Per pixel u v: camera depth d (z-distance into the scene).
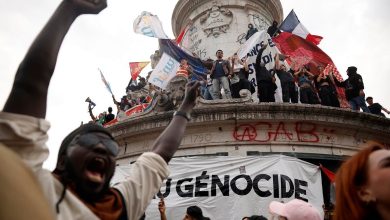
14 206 0.81
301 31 16.80
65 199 2.10
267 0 20.75
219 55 14.17
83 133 2.38
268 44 14.61
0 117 1.71
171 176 9.92
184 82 12.80
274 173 9.77
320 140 11.43
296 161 10.01
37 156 1.81
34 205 0.84
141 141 12.25
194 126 11.58
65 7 2.01
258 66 13.45
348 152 11.52
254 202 9.46
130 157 12.19
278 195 9.54
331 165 11.37
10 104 1.79
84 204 2.19
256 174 9.76
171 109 12.49
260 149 11.13
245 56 14.39
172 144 3.16
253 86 14.05
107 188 2.42
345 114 11.58
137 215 2.59
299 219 3.40
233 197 9.52
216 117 11.38
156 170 2.85
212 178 9.77
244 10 20.48
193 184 9.76
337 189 2.35
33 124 1.77
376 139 12.12
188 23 21.30
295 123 11.45
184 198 9.62
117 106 19.02
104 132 2.46
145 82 19.83
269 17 21.39
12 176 0.85
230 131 11.43
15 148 1.73
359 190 2.21
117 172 9.75
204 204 9.49
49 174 1.98
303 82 13.56
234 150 11.14
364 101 14.00
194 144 11.43
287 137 11.32
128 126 12.28
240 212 9.36
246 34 19.02
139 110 15.94
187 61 15.24
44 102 1.87
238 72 13.98
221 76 13.66
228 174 9.80
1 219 0.79
